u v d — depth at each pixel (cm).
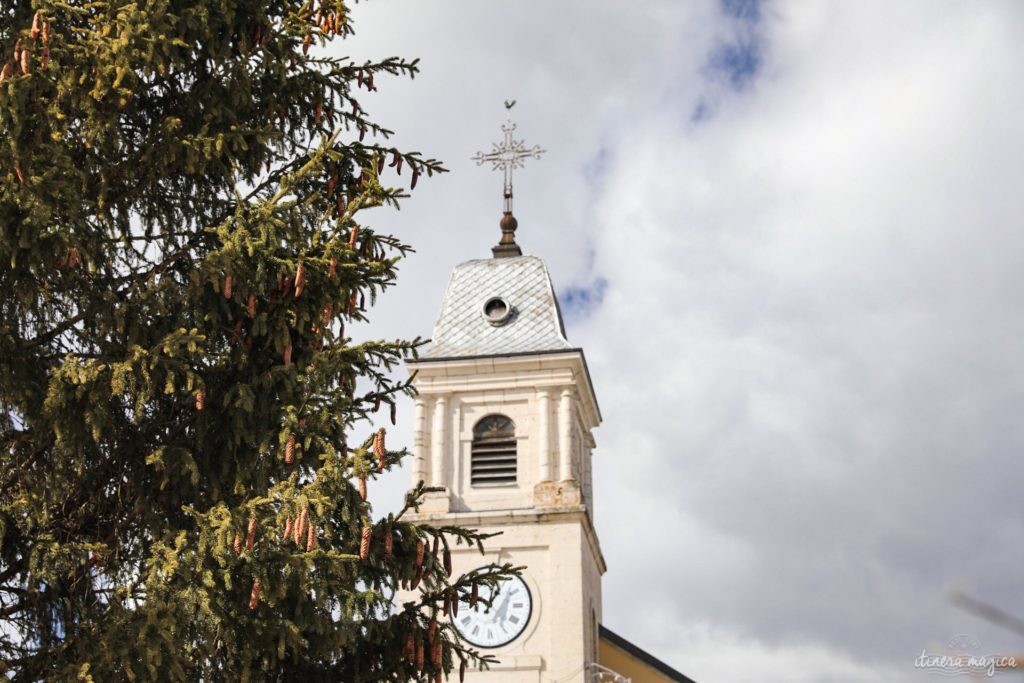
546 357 3997
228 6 1433
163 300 1318
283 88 1504
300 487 1254
